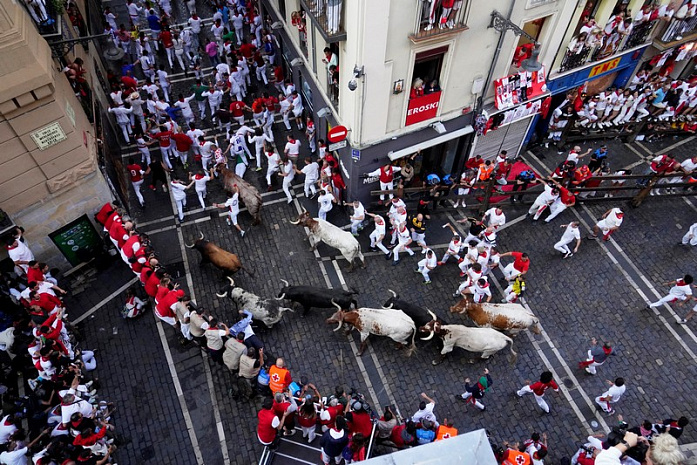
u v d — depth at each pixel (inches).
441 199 732.7
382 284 634.2
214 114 826.8
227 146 818.2
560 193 672.4
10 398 515.5
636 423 520.1
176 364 550.9
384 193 677.9
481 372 555.2
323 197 656.4
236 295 553.6
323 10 565.9
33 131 503.2
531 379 551.8
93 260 640.4
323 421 427.8
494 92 679.7
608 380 553.6
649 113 884.6
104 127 713.0
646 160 835.4
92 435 419.5
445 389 540.1
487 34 593.0
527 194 751.7
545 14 619.5
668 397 540.7
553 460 492.7
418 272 648.4
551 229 710.5
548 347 578.9
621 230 709.9
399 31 531.8
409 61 568.4
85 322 584.1
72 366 479.5
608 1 681.6
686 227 716.7
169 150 758.5
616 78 866.8
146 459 482.9
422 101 623.8
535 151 844.0
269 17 915.4
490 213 651.5
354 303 565.3
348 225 704.4
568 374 556.7
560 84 754.2
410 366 557.3
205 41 1026.7
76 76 634.2
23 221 552.4
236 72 839.1
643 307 619.8
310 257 660.7
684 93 857.5
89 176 579.8
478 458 259.1
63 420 431.8
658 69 880.3
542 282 642.8
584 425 517.7
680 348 582.6
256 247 669.9
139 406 518.0
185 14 1081.4
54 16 559.5
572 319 605.9
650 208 742.5
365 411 421.7
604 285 641.6
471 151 744.3
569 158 728.3
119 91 756.0
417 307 559.5
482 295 591.8
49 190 552.1
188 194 740.7
